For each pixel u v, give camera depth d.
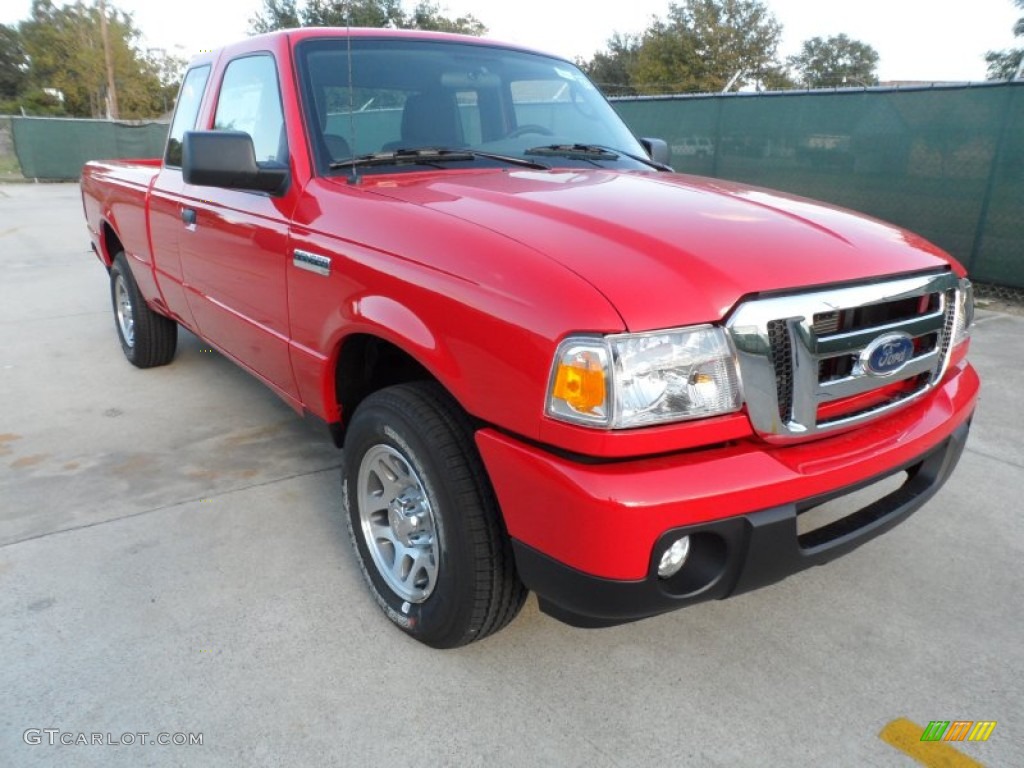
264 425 4.23
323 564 2.91
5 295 7.46
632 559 1.79
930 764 2.04
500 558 2.14
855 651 2.47
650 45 35.88
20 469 3.67
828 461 2.00
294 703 2.22
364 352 2.67
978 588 2.80
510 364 1.89
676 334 1.81
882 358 2.10
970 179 7.48
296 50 3.04
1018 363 5.26
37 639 2.46
